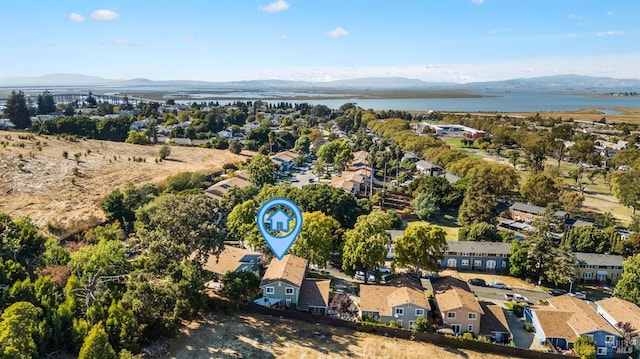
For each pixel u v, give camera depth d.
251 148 173.00
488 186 101.56
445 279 62.50
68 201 93.94
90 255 54.16
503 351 50.38
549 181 107.00
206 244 53.78
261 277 63.34
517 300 64.50
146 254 57.09
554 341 53.34
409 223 97.56
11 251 55.91
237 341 48.06
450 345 51.19
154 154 152.12
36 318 39.91
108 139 174.62
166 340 46.44
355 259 64.06
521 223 94.94
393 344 50.38
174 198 57.16
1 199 90.81
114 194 86.00
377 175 136.38
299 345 48.44
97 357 36.25
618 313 57.44
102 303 44.62
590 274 72.38
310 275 67.75
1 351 34.41
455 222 99.19
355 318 55.94
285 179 132.62
